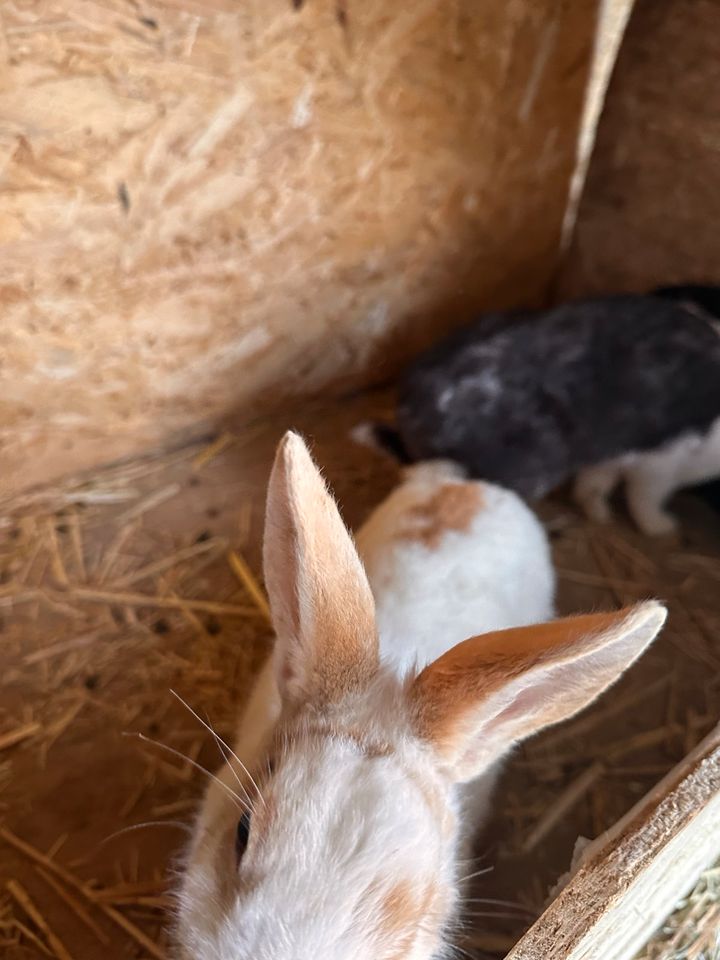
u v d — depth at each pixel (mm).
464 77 504
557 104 555
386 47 466
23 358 469
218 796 299
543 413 483
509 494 425
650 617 226
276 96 450
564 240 643
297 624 269
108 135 417
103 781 410
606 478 531
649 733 434
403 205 542
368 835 218
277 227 502
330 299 557
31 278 442
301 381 588
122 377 512
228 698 443
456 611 355
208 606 484
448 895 246
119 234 451
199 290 500
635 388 482
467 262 602
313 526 253
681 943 272
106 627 471
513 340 494
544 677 247
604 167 581
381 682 266
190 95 426
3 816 395
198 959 206
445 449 482
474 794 345
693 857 270
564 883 276
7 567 496
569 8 512
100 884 376
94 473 548
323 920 203
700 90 505
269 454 572
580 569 517
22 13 366
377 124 494
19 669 450
